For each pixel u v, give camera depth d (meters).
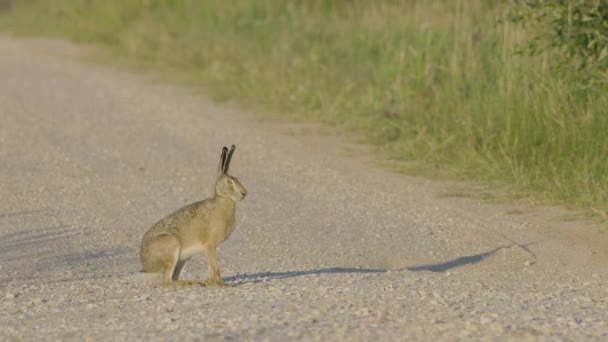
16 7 84.19
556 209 26.86
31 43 67.81
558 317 16.02
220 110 43.91
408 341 14.57
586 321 15.80
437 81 37.91
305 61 47.84
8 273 21.98
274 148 36.41
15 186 30.72
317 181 31.52
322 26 52.34
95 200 29.33
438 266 22.73
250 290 18.42
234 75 50.38
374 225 26.39
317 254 23.64
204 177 32.25
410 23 42.38
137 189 30.62
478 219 26.45
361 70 44.44
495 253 23.50
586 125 29.55
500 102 32.47
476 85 34.72
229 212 19.00
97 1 70.81
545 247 23.75
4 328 16.55
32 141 37.31
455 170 31.61
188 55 55.56
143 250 19.27
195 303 17.44
